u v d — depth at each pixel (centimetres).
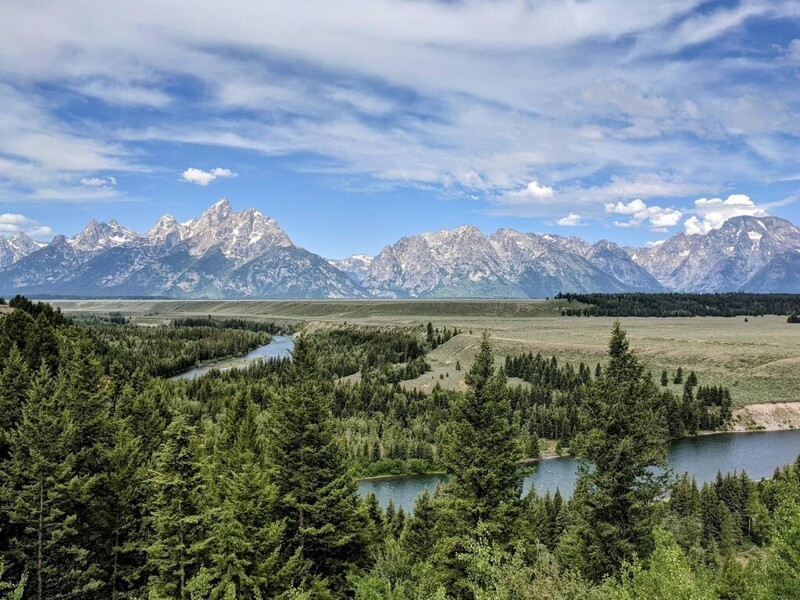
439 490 4891
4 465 3694
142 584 3881
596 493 3484
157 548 3141
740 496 7088
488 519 3192
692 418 12706
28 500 3550
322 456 3516
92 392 6028
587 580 3091
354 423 12125
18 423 4206
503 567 2395
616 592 2373
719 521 6456
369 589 2908
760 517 6606
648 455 3519
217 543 3012
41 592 3394
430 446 11038
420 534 4703
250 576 2927
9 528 3634
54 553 3509
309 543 3462
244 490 3173
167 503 3231
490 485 3222
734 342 19300
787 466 7006
